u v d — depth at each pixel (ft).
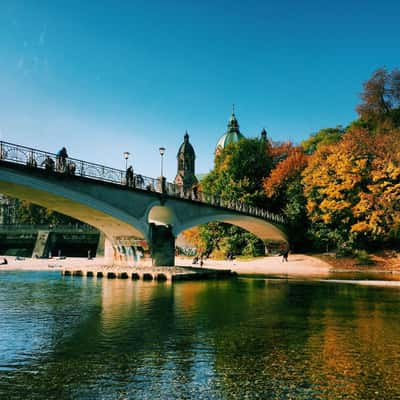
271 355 36.63
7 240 281.74
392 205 171.42
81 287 93.50
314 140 273.54
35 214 327.06
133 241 128.06
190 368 32.78
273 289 93.45
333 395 27.25
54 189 94.53
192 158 526.57
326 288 96.84
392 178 172.76
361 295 82.79
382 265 178.09
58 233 269.23
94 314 56.90
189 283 105.91
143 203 122.83
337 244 200.64
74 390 28.02
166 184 134.10
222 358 35.60
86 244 271.69
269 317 55.62
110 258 148.87
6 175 84.12
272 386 28.86
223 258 244.01
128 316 55.52
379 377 30.78
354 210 184.24
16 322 50.88
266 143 280.72
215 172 270.46
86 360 34.73
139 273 115.85
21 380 29.91
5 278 119.75
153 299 72.84
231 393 27.53
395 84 227.61
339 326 49.75
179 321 52.06
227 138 466.70
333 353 37.32
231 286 99.30
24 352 37.04
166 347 39.06
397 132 187.83
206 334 44.65
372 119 227.61
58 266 173.88
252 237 239.71
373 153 184.44
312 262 194.08
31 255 269.23
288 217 228.22
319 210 203.00
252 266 197.57
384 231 174.40
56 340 41.52
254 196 239.09
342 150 189.67
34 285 98.43
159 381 29.81
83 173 102.17
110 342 40.81
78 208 108.37
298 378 30.55
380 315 58.08
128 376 30.81
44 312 58.39
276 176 237.04
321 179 194.70
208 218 157.38
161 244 127.85
